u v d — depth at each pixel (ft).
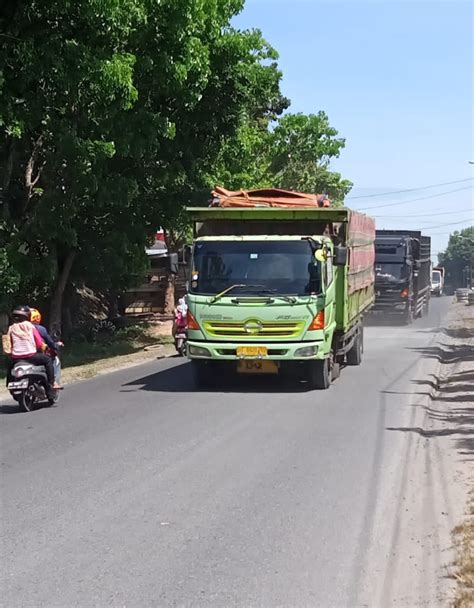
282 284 50.93
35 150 72.08
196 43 66.44
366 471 30.86
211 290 51.37
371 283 77.82
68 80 57.57
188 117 77.66
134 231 81.20
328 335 52.80
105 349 87.04
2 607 17.81
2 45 56.13
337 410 45.19
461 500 26.76
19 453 33.88
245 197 57.67
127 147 68.23
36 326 46.50
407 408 45.98
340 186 151.53
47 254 72.38
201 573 19.93
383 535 23.08
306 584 19.24
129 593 18.62
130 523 24.04
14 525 23.80
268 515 24.98
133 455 33.40
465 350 84.23
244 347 50.88
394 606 17.89
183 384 57.52
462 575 19.40
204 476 29.84
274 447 35.09
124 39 62.39
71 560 20.84
